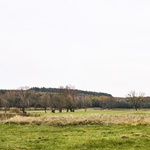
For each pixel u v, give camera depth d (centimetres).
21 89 15225
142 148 2705
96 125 4647
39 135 3644
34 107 16138
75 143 2952
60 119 5212
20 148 2764
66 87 14750
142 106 16775
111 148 2730
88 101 17438
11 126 4709
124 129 4041
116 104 18162
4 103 15062
